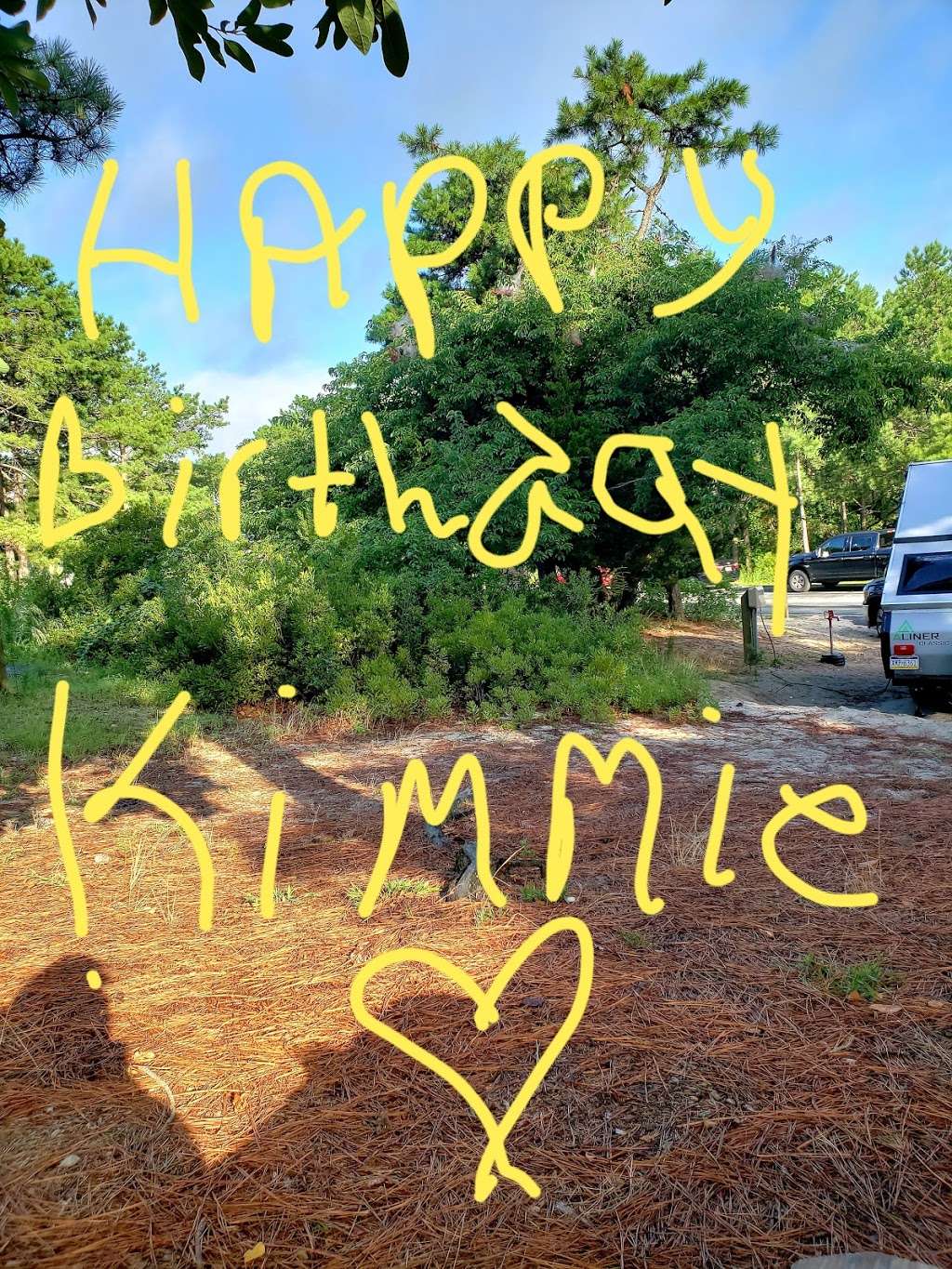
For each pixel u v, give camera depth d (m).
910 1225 1.87
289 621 9.24
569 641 9.32
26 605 13.16
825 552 27.58
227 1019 2.76
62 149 6.00
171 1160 2.10
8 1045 2.61
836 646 16.09
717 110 21.22
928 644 9.20
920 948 3.20
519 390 13.41
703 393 12.80
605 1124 2.23
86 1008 2.83
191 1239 1.85
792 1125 2.21
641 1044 2.59
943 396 13.83
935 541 9.49
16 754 6.68
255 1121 2.25
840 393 12.45
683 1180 2.03
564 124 21.45
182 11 2.22
